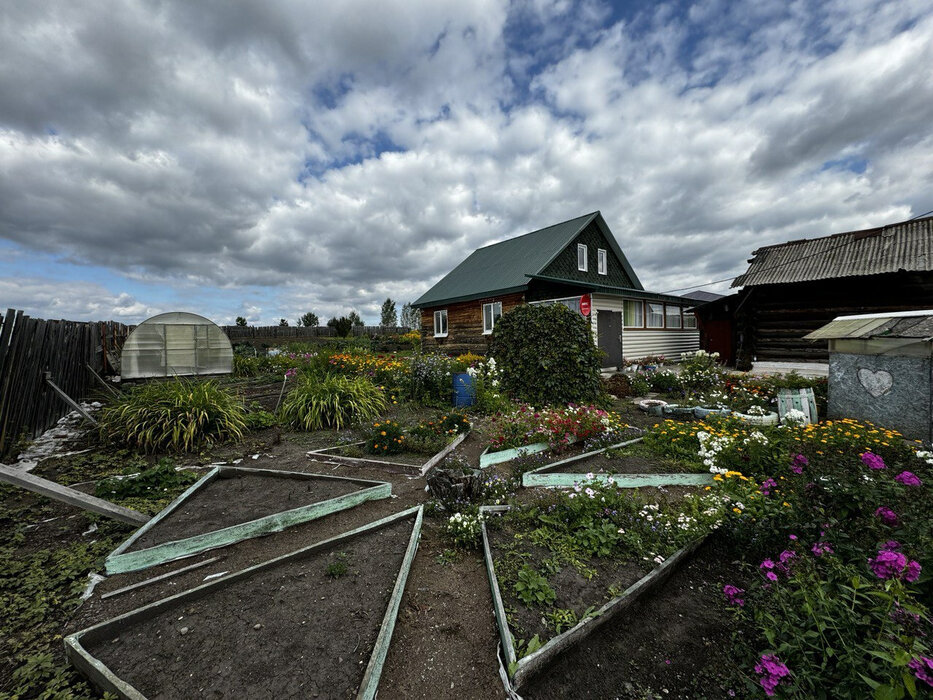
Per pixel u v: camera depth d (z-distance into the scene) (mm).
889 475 3398
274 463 4988
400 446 5277
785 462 3875
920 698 1396
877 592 1704
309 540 3207
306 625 2256
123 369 9078
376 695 1879
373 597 2498
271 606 2402
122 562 2764
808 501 3031
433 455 5176
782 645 1834
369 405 7242
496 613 2350
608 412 6664
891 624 1636
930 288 8602
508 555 2846
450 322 15891
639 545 2855
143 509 3564
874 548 2424
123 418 5512
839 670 1671
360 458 5039
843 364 5754
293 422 6738
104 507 3152
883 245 9438
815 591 1962
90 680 1935
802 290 10078
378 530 3324
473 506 3553
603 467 4605
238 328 23594
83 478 4352
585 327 8211
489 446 5312
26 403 5340
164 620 2285
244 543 3166
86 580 2666
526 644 2080
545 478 4238
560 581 2578
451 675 2004
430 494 4016
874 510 2727
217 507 3617
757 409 6512
